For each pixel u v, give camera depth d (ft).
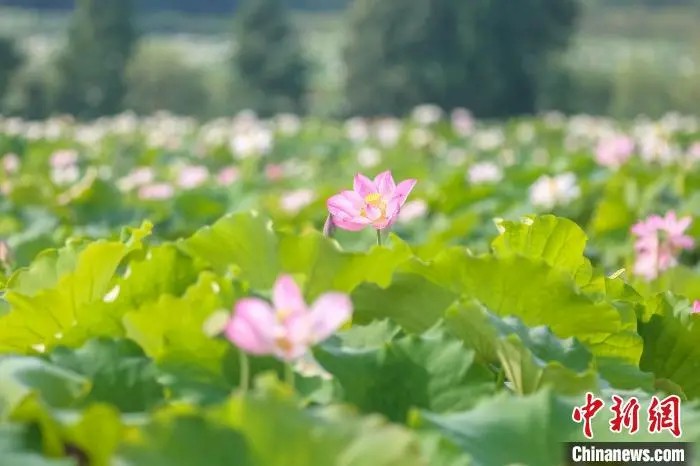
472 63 339.57
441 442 13.09
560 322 18.31
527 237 21.02
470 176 58.03
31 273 20.35
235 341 12.12
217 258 19.42
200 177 56.95
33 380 14.02
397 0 340.80
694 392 19.25
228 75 419.54
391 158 84.23
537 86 345.72
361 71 346.13
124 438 12.01
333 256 18.92
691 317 18.95
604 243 42.32
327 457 11.54
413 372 15.34
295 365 15.44
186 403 13.64
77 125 121.90
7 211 47.57
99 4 372.99
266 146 68.90
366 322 18.24
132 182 57.47
